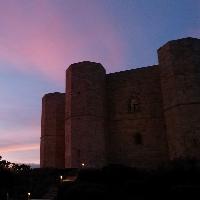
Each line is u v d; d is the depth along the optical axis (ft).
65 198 69.97
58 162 151.64
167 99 112.68
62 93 160.56
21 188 92.89
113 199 67.82
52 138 154.71
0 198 83.92
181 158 93.61
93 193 68.23
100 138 120.37
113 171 80.18
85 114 120.16
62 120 156.56
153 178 72.43
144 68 128.36
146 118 123.03
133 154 121.70
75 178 88.02
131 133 124.26
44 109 163.02
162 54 118.42
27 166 106.63
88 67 125.80
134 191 70.13
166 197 66.23
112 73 134.41
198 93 106.73
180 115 105.81
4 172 89.71
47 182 96.43
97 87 125.70
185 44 111.65
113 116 129.39
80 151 116.78
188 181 70.44
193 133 102.53
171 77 111.55
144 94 125.80
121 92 130.21
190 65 109.40
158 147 118.11
